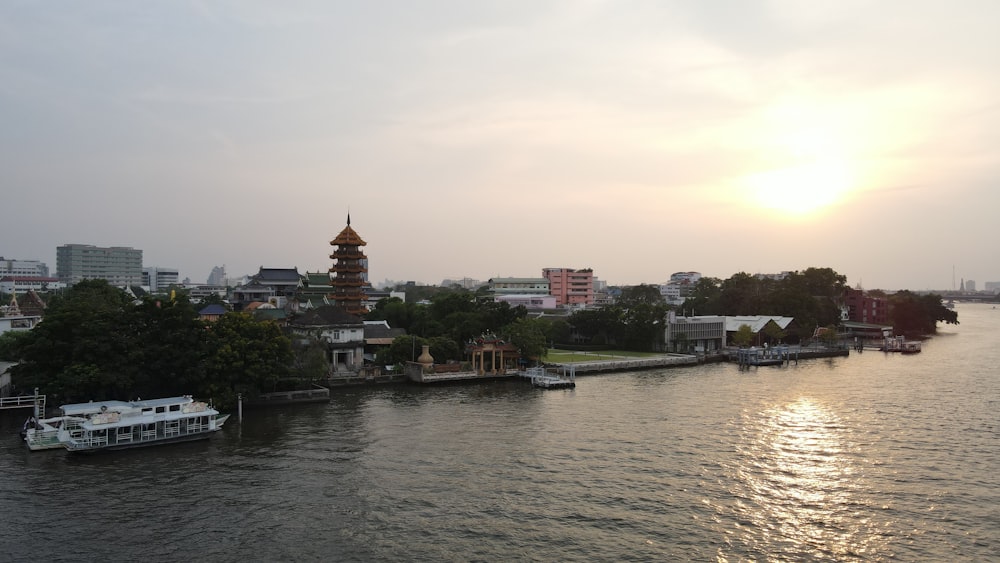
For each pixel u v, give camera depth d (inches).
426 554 1798.7
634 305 7583.7
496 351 5152.6
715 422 3373.5
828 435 3088.1
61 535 1914.4
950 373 5428.2
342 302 6146.7
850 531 1964.8
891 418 3479.3
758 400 4052.7
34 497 2223.2
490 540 1888.5
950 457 2726.4
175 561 1754.4
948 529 1979.6
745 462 2642.7
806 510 2126.0
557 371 5295.3
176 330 3565.5
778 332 7391.7
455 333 5482.3
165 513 2085.4
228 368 3531.0
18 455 2714.1
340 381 4571.9
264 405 3831.2
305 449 2837.1
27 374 3341.5
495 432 3152.1
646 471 2522.1
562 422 3383.4
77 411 2891.2
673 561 1761.8
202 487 2331.4
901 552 1825.8
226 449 2837.1
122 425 2787.9
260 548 1835.6
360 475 2470.5
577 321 7342.5
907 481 2413.9
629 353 6697.8
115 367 3314.5
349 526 1988.2
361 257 6181.1
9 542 1865.2
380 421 3415.4
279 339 3811.5
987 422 3376.0
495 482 2390.5
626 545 1857.8
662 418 3481.8
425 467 2568.9
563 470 2532.0
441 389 4547.2
